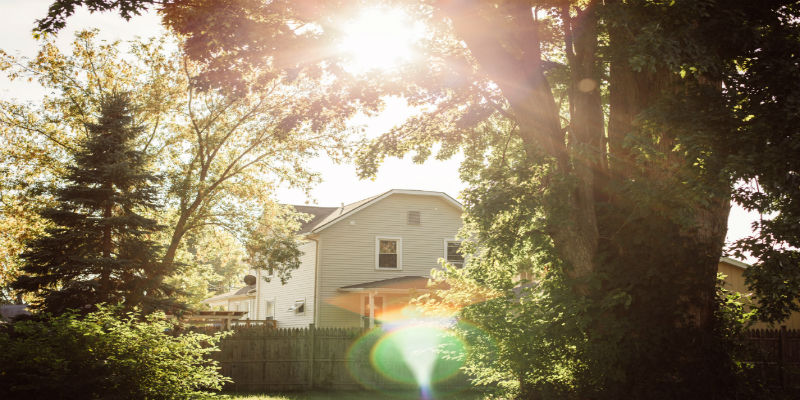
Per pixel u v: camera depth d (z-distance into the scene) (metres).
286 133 16.77
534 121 13.88
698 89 11.48
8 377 10.05
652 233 12.40
